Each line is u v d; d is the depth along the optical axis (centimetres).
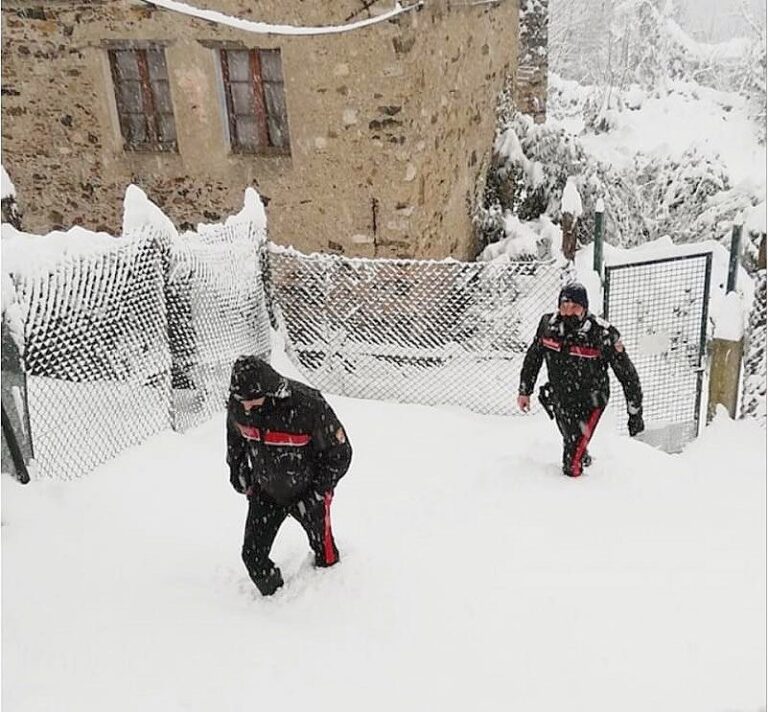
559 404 539
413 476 577
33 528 477
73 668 365
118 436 588
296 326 801
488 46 1089
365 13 797
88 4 895
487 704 344
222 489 551
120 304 575
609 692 350
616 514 507
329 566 445
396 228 877
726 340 693
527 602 414
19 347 498
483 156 1112
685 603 412
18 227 805
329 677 360
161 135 959
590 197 1136
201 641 385
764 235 761
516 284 747
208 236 685
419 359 781
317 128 859
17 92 970
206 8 854
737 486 564
